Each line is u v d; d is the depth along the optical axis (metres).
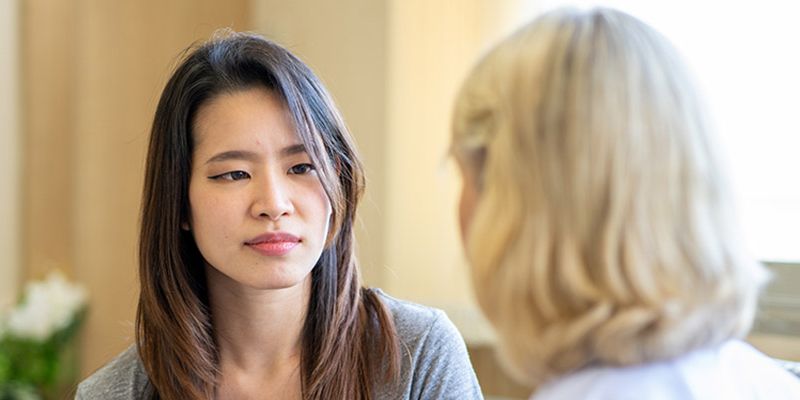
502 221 1.15
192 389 2.17
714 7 4.02
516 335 1.16
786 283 3.74
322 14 4.90
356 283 2.25
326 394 2.19
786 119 3.88
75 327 5.26
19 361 5.12
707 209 1.14
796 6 3.85
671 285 1.12
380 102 4.70
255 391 2.24
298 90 2.00
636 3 4.19
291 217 1.97
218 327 2.23
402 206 4.67
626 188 1.12
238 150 1.97
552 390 1.19
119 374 2.33
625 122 1.13
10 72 5.45
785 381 1.34
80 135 5.35
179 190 2.08
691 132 1.15
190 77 2.03
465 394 2.30
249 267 1.98
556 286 1.14
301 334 2.24
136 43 5.36
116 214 5.41
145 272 2.17
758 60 3.94
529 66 1.18
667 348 1.16
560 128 1.14
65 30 5.38
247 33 2.15
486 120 1.21
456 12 4.55
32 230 5.54
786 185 3.87
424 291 4.62
